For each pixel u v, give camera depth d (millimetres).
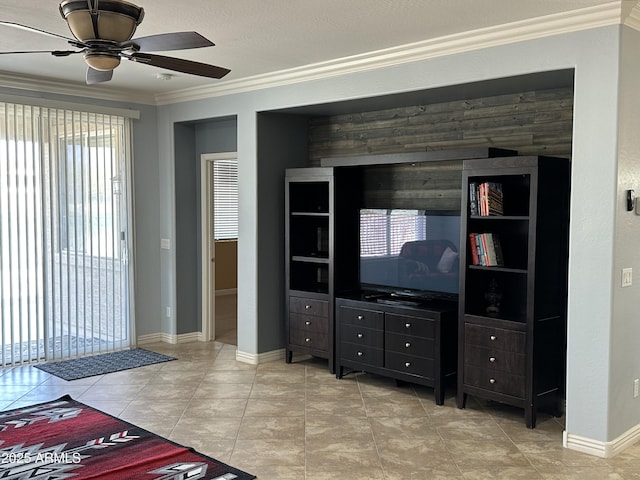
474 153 4500
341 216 5582
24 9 3697
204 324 6957
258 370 5727
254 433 4152
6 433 4121
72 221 6094
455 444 3984
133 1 3553
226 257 10273
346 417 4477
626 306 3871
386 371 5094
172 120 6641
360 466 3635
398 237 5387
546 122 4641
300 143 6211
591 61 3746
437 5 3621
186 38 2850
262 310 5965
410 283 5320
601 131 3727
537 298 4246
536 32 3938
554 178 4336
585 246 3818
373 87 4883
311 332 5738
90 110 6156
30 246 5805
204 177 6828
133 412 4562
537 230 4207
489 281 4840
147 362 5992
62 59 5016
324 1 3557
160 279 6922
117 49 2986
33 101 5730
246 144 5895
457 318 4852
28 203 5758
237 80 5777
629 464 3689
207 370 5727
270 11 3746
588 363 3838
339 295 5555
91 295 6285
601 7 3611
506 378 4383
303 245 6004
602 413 3789
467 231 4578
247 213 5930
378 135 5699
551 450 3898
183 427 4254
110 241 6426
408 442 4012
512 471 3582
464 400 4676
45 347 5938
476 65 4266
